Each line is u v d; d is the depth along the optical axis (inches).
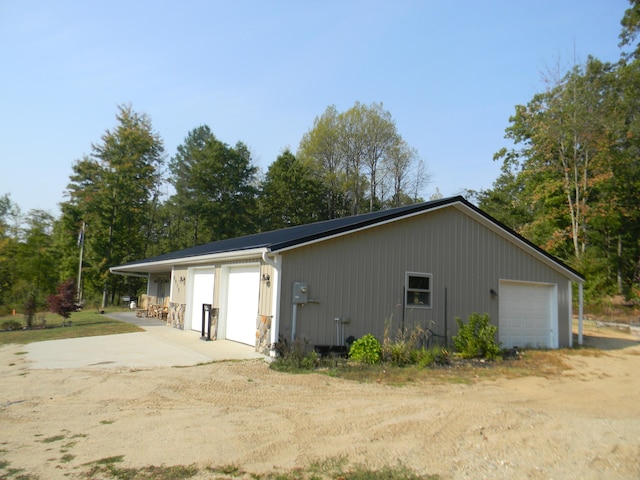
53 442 200.4
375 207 1830.7
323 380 335.0
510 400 300.7
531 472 174.7
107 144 1461.6
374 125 1774.1
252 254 436.8
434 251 510.0
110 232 1424.7
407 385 332.5
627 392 346.3
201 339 532.1
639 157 1141.1
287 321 414.6
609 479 168.9
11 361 395.5
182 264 677.9
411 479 167.5
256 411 251.0
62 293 726.5
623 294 1127.6
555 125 1149.1
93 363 382.6
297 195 1722.4
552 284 601.9
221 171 1689.2
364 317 456.1
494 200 1549.0
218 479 165.2
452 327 512.1
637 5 1256.2
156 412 245.9
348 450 194.4
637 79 1130.7
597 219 1139.9
